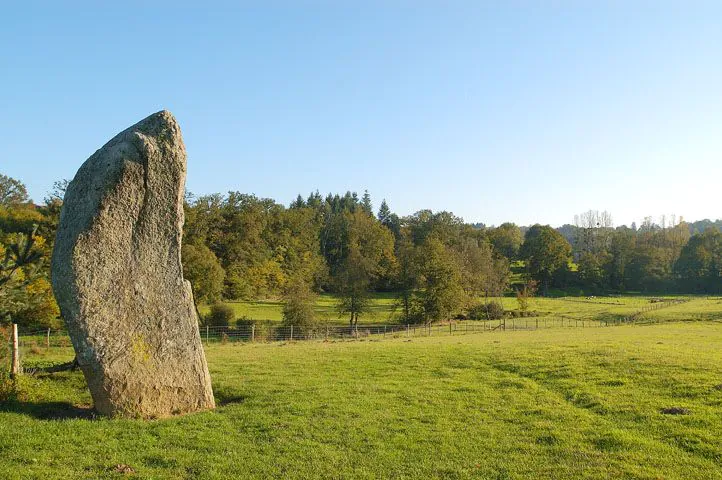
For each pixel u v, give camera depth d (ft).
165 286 50.98
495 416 50.03
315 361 83.20
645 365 68.64
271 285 313.94
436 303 239.50
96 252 47.42
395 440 42.65
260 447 40.81
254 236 316.19
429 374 72.13
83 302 46.68
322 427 46.21
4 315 55.77
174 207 51.44
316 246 407.23
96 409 48.62
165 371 50.31
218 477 34.71
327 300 336.90
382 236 434.30
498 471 36.32
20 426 43.57
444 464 37.50
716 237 426.92
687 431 42.83
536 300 345.72
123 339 48.32
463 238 440.45
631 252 440.86
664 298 347.77
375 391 60.64
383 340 132.87
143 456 38.22
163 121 51.39
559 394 59.00
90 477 34.04
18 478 32.99
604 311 264.11
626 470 35.73
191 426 45.80
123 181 48.52
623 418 47.93
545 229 446.19
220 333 184.44
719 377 59.93
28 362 75.66
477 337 135.64
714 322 185.06
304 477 35.09
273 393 59.11
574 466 36.83
